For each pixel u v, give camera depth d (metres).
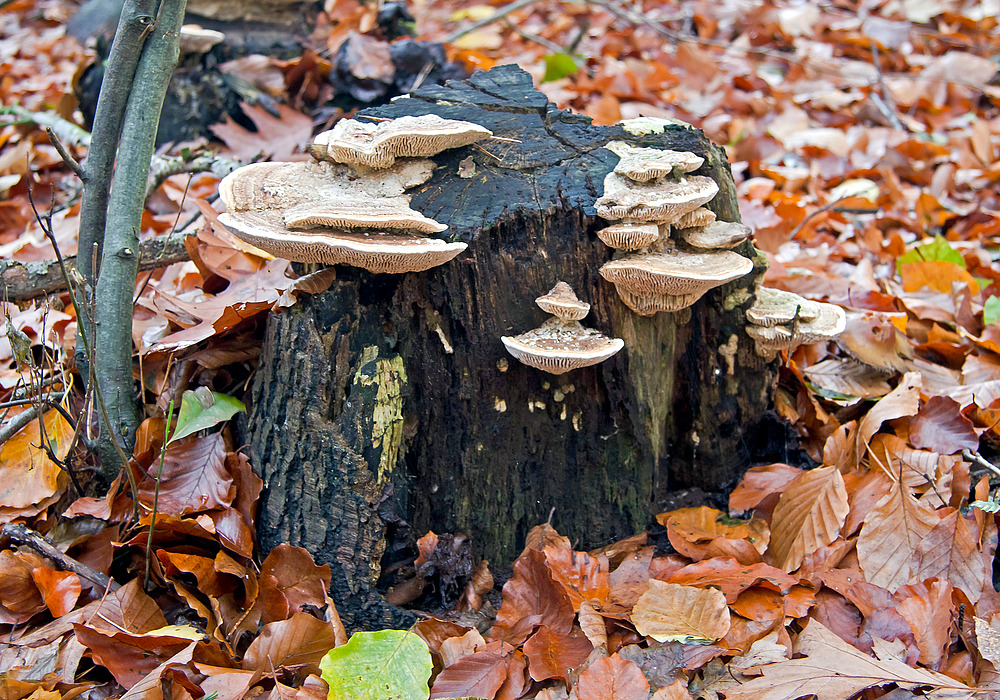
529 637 0.95
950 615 0.95
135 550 1.01
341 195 0.97
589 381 1.03
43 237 1.45
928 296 1.35
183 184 1.66
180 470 1.01
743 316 1.07
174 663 0.89
